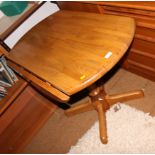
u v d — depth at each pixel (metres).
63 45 1.19
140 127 1.37
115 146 1.37
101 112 1.48
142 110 1.44
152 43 1.24
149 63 1.42
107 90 1.66
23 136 1.65
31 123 1.67
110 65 0.96
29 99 1.64
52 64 1.11
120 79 1.68
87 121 1.58
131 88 1.59
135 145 1.32
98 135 1.47
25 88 1.60
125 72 1.69
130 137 1.37
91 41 1.11
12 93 1.54
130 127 1.40
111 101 1.53
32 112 1.67
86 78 0.95
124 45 1.00
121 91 1.61
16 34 1.60
